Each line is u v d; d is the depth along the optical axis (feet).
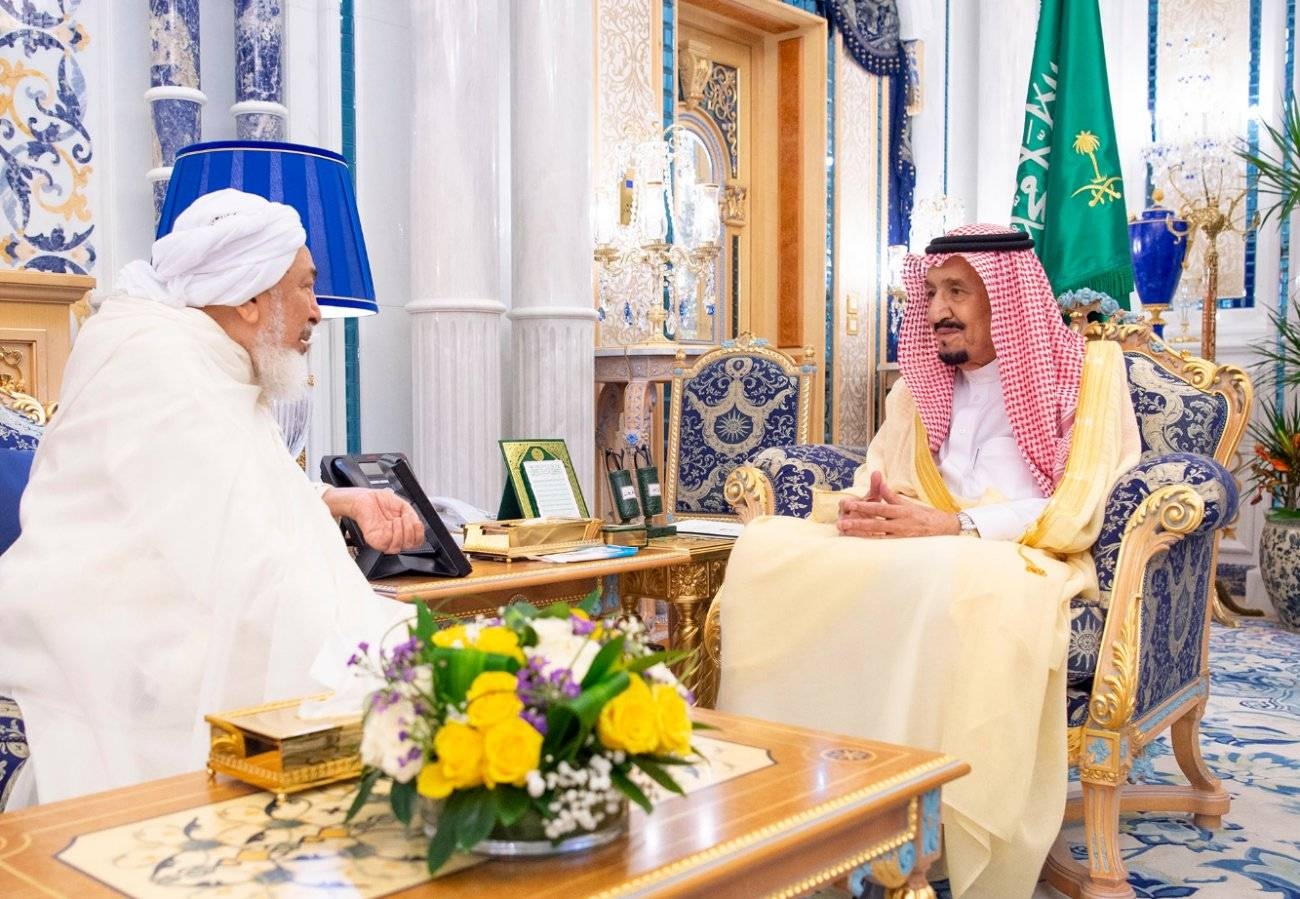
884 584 8.64
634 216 18.47
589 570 8.80
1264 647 17.75
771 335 23.27
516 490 9.86
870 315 24.41
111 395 7.18
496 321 14.49
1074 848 9.39
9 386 9.46
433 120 14.05
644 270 18.93
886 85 24.50
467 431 14.20
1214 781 10.01
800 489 10.84
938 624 8.28
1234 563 21.61
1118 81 23.44
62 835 4.21
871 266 24.40
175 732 6.64
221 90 13.51
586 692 3.87
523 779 3.75
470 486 14.23
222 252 7.70
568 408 15.16
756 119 23.17
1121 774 8.23
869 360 24.48
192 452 7.03
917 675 8.30
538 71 14.90
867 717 8.65
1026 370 9.80
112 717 6.57
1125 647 8.17
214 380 7.41
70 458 7.19
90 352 7.39
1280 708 13.96
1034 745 7.96
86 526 7.02
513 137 15.25
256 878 3.80
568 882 3.78
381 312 15.03
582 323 15.26
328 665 5.30
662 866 3.92
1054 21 16.19
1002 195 24.30
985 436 10.50
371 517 7.97
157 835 4.21
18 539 7.11
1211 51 22.47
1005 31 24.22
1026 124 16.43
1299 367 21.13
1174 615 9.07
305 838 4.17
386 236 15.08
